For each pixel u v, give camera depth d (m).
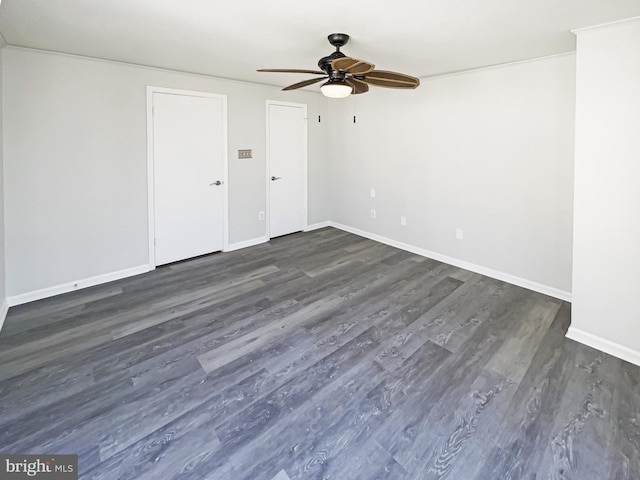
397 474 1.52
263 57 3.22
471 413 1.87
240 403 1.93
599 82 2.28
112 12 2.19
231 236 4.70
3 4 2.08
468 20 2.26
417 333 2.67
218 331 2.68
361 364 2.29
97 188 3.46
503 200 3.64
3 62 2.82
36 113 3.03
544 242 3.38
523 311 3.04
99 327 2.73
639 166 2.19
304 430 1.75
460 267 4.13
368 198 5.23
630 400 1.96
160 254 4.04
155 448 1.63
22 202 3.04
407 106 4.44
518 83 3.37
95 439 1.68
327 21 2.31
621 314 2.35
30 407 1.88
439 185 4.23
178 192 4.09
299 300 3.23
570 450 1.64
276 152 5.06
